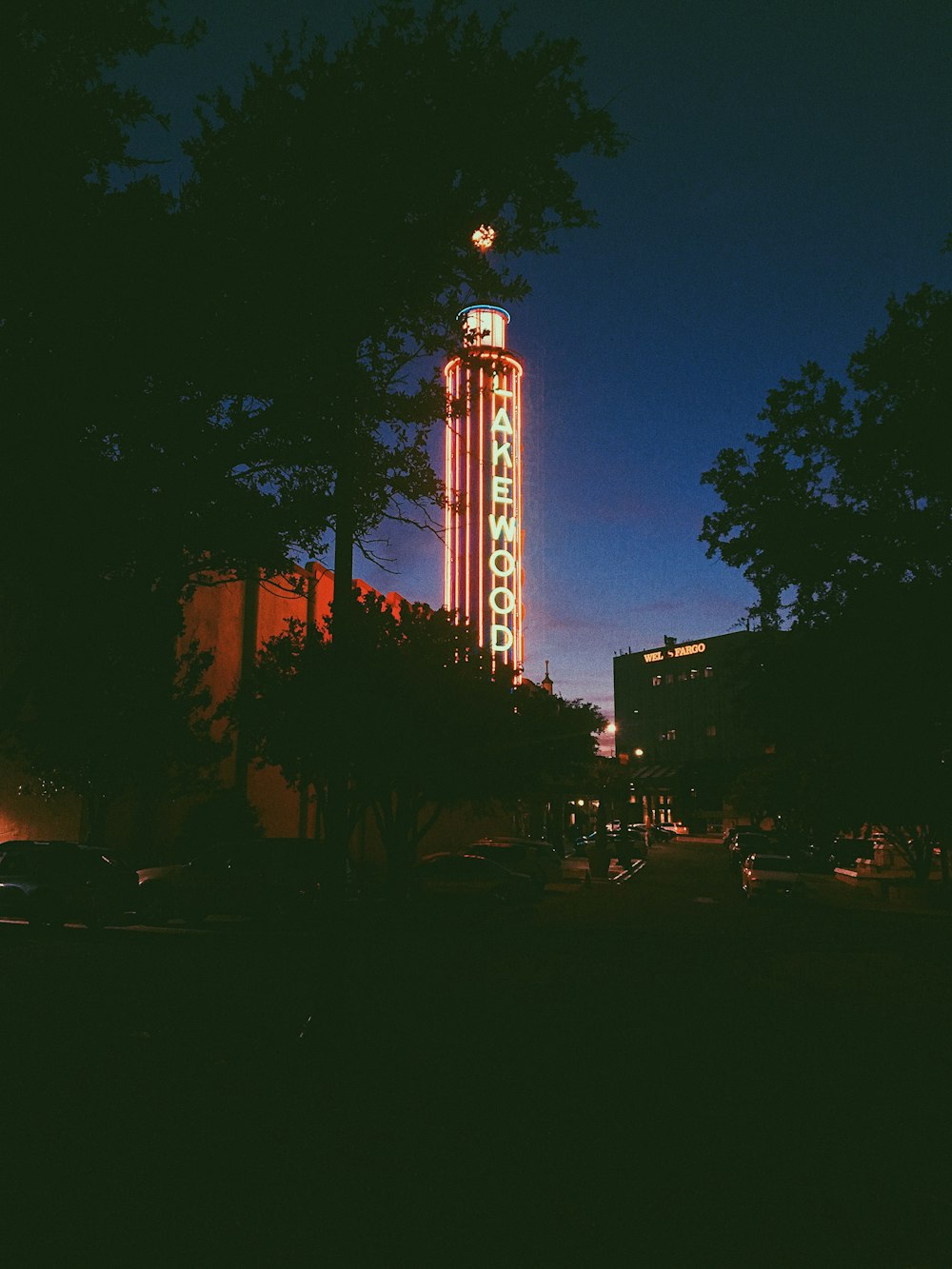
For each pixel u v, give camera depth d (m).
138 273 6.31
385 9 7.21
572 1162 5.79
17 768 26.19
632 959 16.28
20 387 6.33
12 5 6.33
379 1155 5.81
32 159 6.16
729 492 19.94
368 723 21.47
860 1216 5.07
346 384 7.43
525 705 25.61
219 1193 5.14
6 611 19.88
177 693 22.12
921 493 17.67
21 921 21.70
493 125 7.13
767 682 23.02
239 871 20.58
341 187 7.07
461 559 81.81
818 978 14.61
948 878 30.03
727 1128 6.57
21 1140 5.93
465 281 7.87
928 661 18.31
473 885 23.67
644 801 116.06
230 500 7.79
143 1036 9.02
